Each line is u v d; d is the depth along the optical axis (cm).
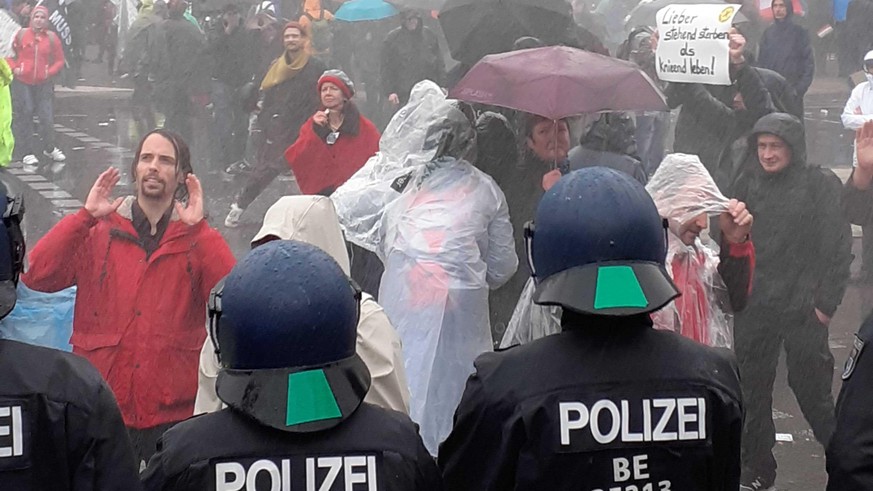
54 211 1143
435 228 462
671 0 1302
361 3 1434
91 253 420
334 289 223
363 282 509
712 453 248
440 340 453
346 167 748
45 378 237
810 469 596
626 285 244
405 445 228
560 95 504
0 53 1348
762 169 558
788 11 1151
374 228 477
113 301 418
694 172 445
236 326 220
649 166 934
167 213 426
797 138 550
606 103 506
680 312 437
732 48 691
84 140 1541
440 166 478
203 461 222
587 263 247
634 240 248
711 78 648
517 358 250
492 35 830
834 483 264
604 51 912
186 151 433
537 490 242
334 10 1652
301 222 371
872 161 620
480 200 470
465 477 253
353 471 223
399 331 455
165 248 419
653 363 248
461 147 480
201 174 1325
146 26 1424
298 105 1075
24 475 232
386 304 464
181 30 1342
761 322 551
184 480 222
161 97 1362
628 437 242
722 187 628
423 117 486
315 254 228
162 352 418
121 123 1691
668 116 969
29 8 1736
